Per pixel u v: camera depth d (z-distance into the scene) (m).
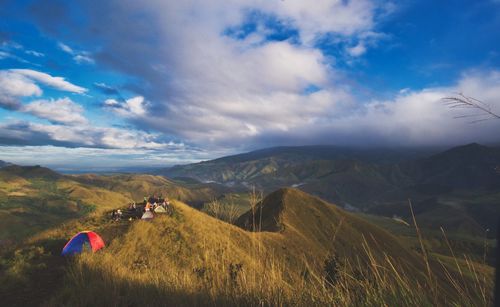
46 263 12.73
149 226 29.97
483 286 2.16
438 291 2.47
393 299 2.75
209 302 4.13
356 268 3.22
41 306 6.58
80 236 18.08
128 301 5.46
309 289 3.56
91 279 8.03
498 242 1.35
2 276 9.35
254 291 3.91
